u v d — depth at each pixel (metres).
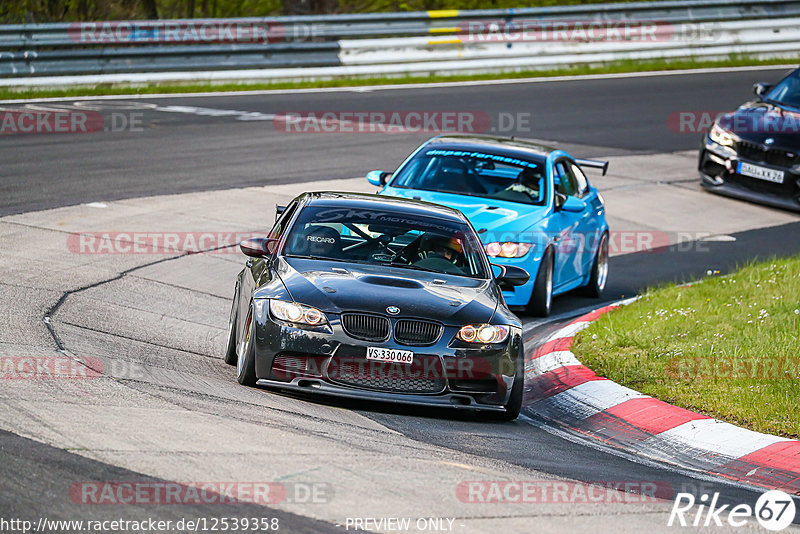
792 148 63.53
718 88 96.94
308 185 58.22
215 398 25.48
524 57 99.94
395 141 71.38
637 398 29.77
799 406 29.09
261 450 21.47
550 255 41.91
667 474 24.55
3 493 17.44
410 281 28.55
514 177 43.75
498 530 18.55
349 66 92.88
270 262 29.48
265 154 65.38
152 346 31.08
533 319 42.12
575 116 83.69
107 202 51.03
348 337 26.28
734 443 26.78
